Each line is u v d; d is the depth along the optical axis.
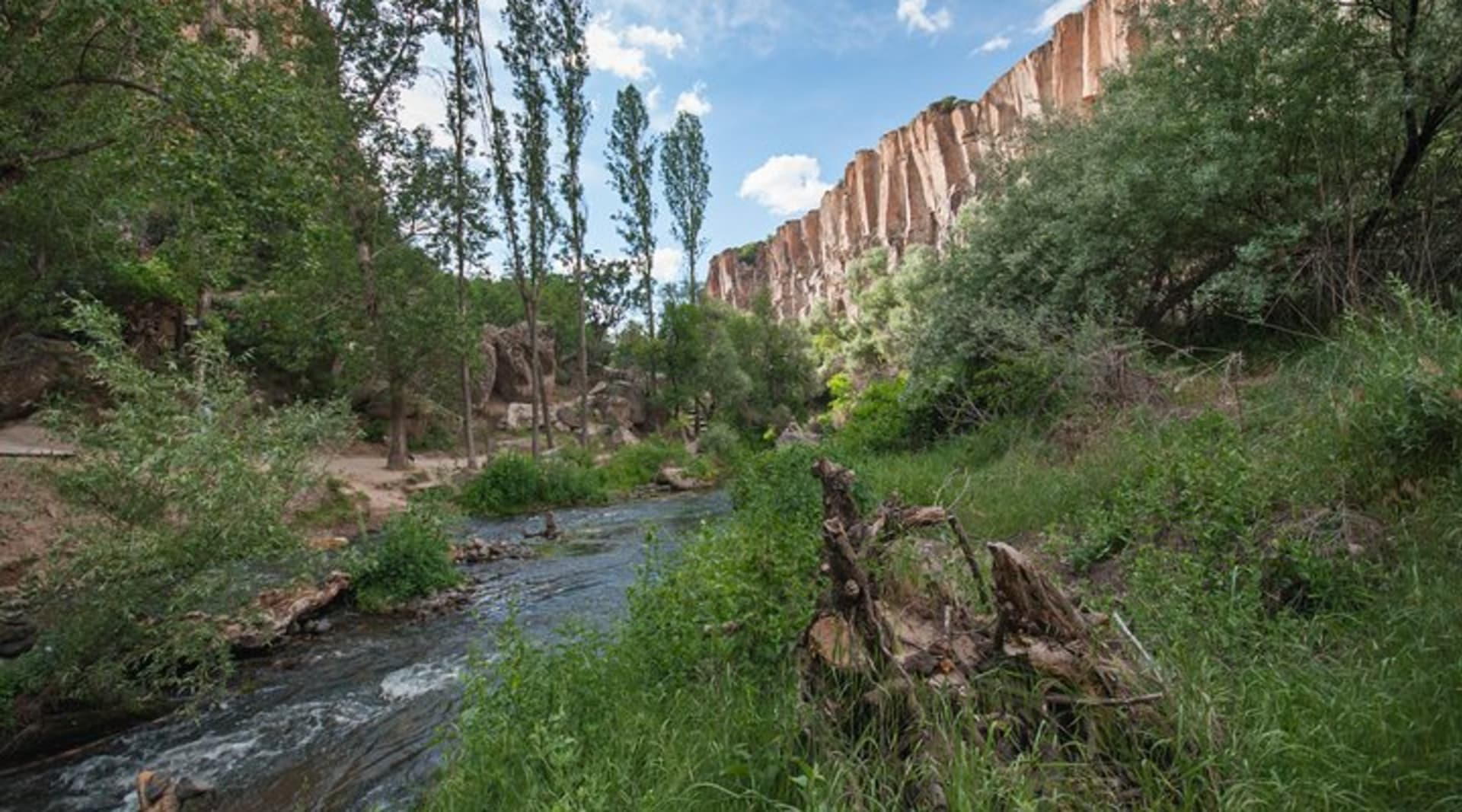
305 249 9.85
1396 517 3.80
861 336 41.47
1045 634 2.54
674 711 3.35
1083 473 6.54
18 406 14.70
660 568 5.53
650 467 25.91
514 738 3.23
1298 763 2.21
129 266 15.59
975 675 2.49
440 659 6.90
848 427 15.40
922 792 2.16
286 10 15.96
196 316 18.94
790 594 4.10
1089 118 12.36
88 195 10.12
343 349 18.72
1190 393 7.36
